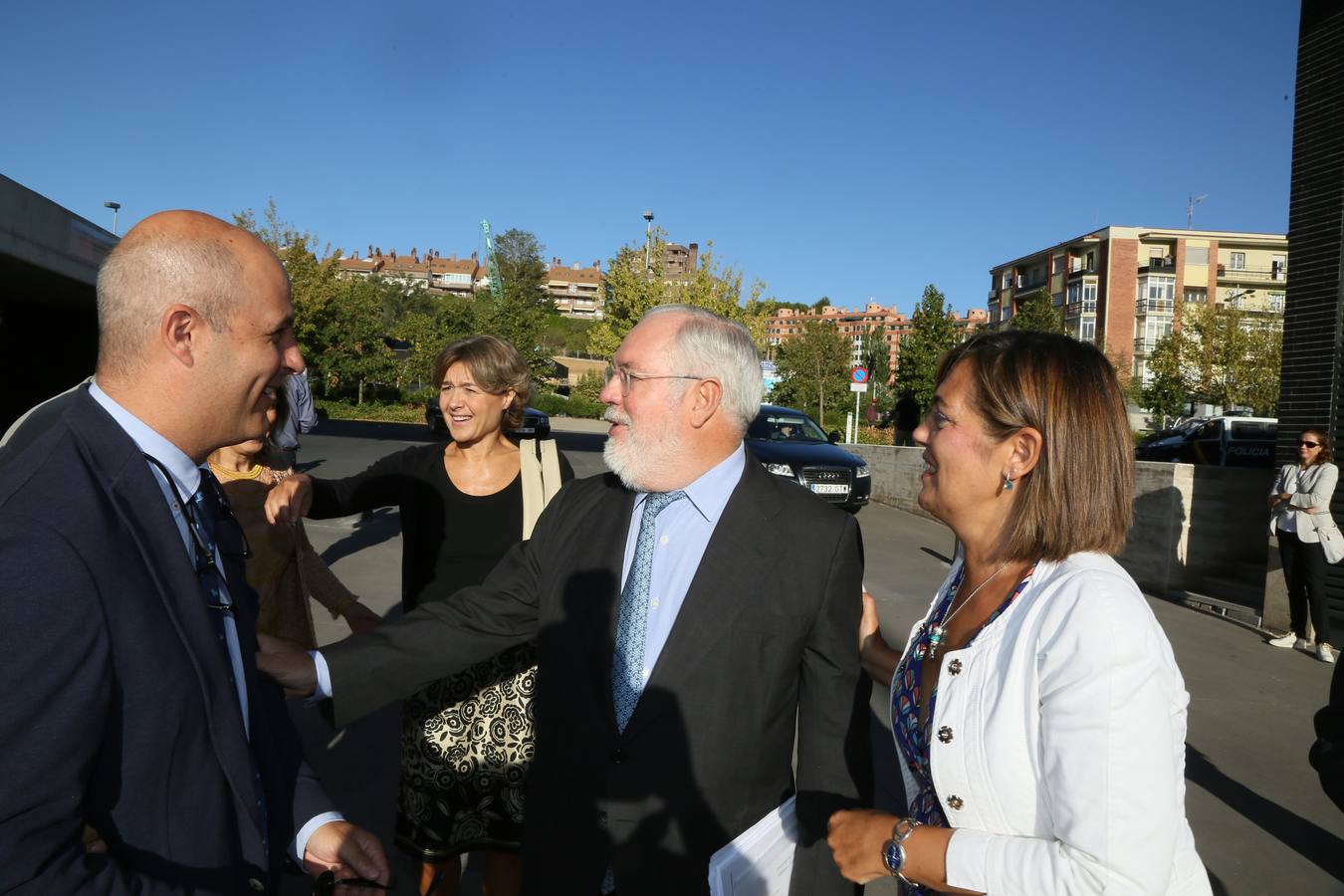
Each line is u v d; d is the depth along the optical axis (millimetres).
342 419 32719
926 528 11555
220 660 1160
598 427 35562
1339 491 6516
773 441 12102
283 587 2707
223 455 2631
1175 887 1269
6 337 14484
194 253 1162
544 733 1708
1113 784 1096
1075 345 1394
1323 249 6766
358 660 1693
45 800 918
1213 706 5121
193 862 1082
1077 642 1159
